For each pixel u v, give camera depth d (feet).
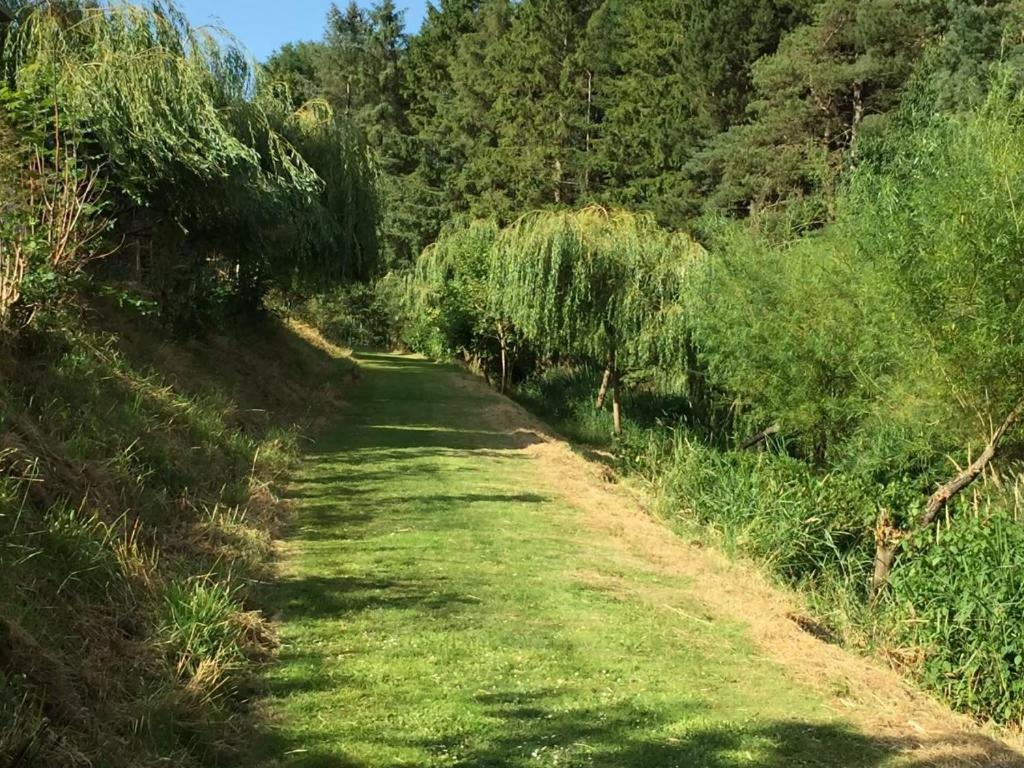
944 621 20.44
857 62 85.15
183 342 39.50
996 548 21.26
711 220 51.42
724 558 25.81
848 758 12.16
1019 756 13.16
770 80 92.12
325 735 11.95
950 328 24.84
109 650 12.56
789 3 106.83
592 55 139.74
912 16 82.28
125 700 11.57
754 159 92.84
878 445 33.96
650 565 22.84
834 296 38.58
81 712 10.66
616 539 25.52
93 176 26.14
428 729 12.28
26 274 22.09
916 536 24.77
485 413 54.39
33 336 22.38
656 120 118.01
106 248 32.63
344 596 17.93
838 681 15.38
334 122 52.21
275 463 30.25
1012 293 24.38
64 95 28.40
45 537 13.93
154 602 14.48
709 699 13.96
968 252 24.66
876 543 27.45
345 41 180.65
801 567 27.84
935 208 26.61
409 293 104.06
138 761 10.28
